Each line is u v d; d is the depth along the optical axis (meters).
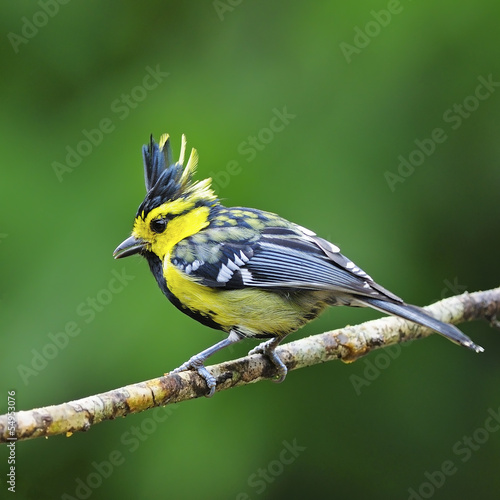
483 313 9.85
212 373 7.97
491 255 12.43
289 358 8.52
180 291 8.80
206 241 8.81
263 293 8.65
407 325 9.09
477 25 12.40
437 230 12.42
